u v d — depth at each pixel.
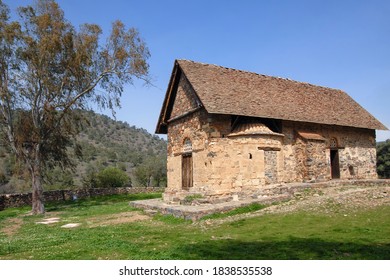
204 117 18.09
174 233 11.07
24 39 21.17
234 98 18.70
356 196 14.97
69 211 21.52
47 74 22.28
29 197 28.05
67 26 22.86
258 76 23.28
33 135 22.55
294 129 20.72
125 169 68.62
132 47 24.42
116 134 102.94
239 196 16.84
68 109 23.91
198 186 18.30
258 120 19.34
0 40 21.33
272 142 18.73
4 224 17.16
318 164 20.34
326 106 24.20
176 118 20.95
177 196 18.17
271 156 18.80
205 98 17.36
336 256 7.29
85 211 20.80
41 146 23.75
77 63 22.52
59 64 23.00
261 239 9.27
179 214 14.27
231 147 17.98
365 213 11.77
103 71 24.52
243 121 18.94
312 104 23.30
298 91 24.33
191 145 19.39
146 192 35.38
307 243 8.47
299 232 9.80
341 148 23.45
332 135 23.09
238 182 17.75
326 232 9.57
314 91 25.92
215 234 10.34
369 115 26.78
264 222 11.65
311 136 20.45
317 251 7.73
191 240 9.68
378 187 18.16
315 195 17.02
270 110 19.20
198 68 20.33
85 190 31.81
